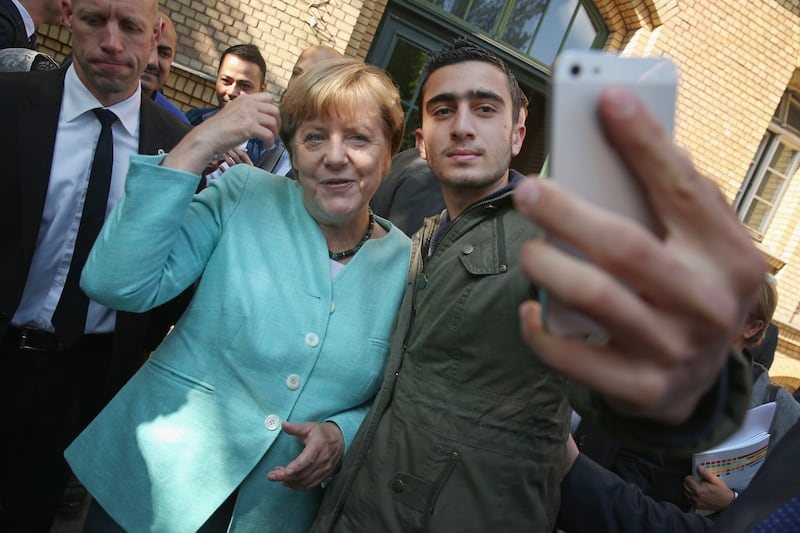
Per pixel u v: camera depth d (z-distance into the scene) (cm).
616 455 154
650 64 40
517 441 102
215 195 137
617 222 33
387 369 125
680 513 120
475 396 105
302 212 141
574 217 33
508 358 103
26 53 201
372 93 133
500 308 104
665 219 36
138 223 115
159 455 124
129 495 125
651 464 151
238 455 125
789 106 627
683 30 504
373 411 122
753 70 535
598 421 57
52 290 171
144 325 180
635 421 52
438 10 489
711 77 523
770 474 76
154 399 129
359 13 441
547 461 104
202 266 134
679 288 34
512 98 135
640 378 37
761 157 640
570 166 39
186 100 420
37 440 179
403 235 158
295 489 122
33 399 174
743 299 36
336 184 132
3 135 158
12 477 179
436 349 112
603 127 37
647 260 33
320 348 131
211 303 130
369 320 139
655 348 36
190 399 127
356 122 131
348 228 145
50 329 171
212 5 407
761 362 293
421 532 104
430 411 109
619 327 35
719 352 38
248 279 130
